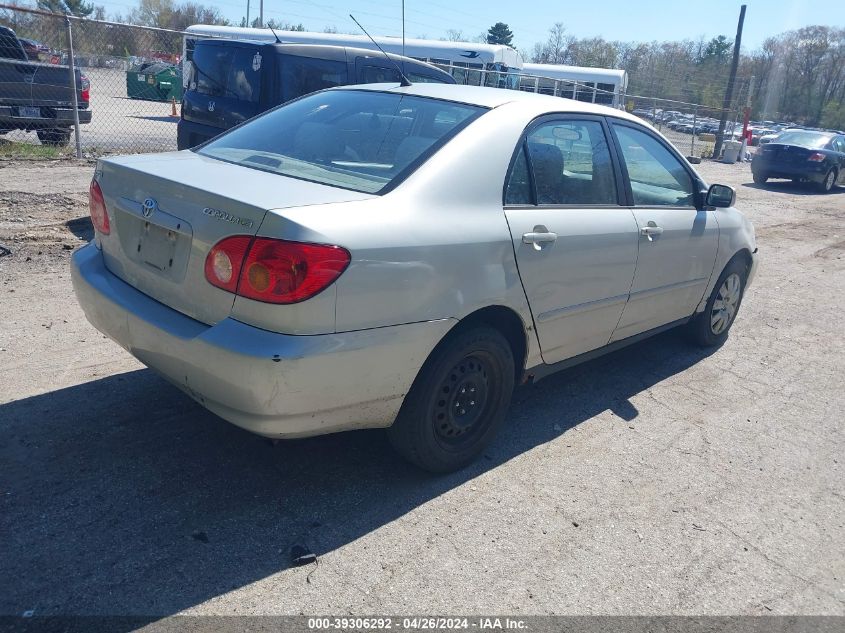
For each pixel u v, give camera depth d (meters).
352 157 3.42
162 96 25.62
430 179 3.20
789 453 4.17
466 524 3.18
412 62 9.33
